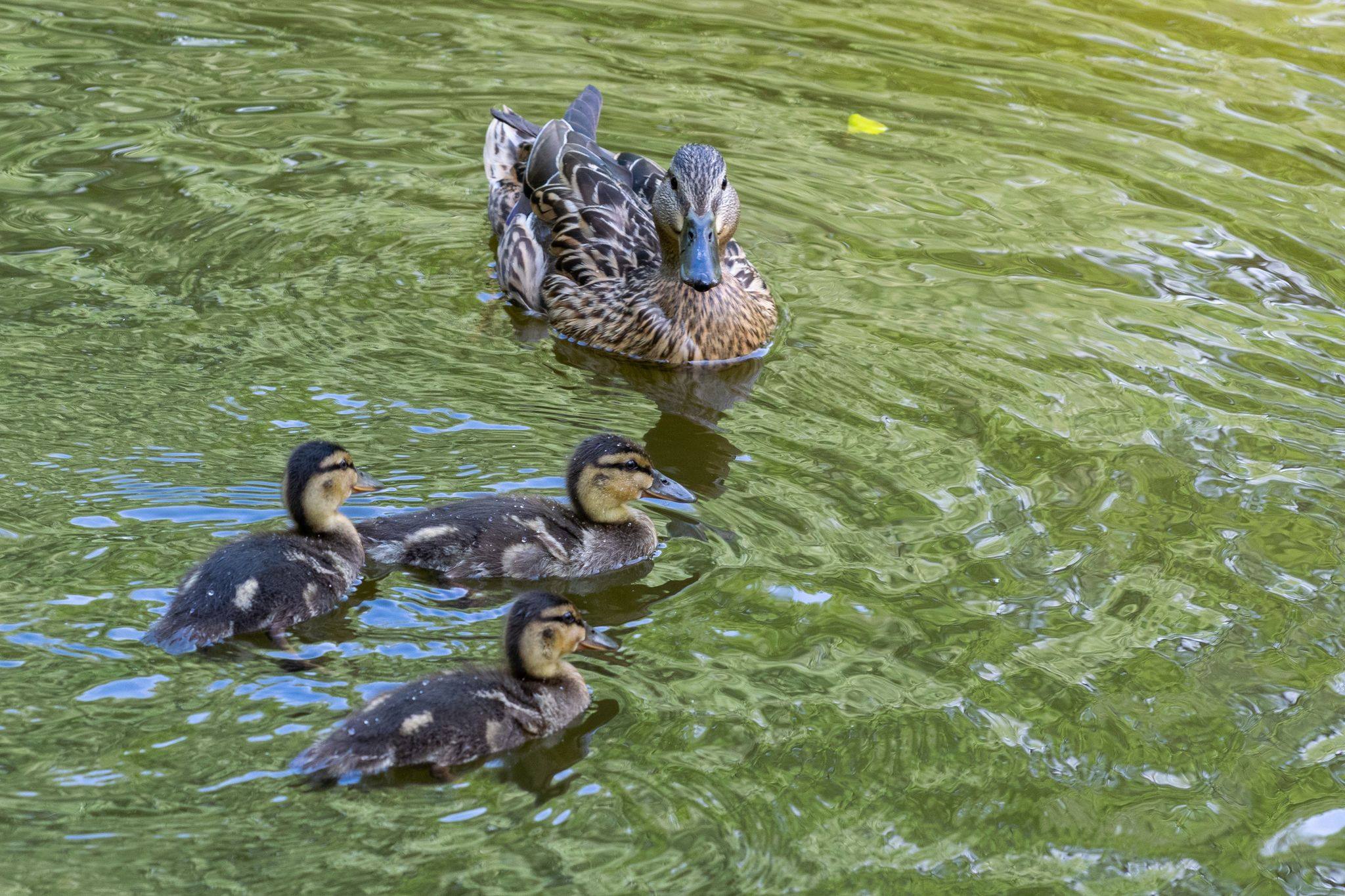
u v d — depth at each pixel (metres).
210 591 5.36
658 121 10.71
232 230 8.78
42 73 10.73
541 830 4.50
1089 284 8.78
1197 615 5.77
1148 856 4.56
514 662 5.16
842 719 5.06
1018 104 11.26
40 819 4.36
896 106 11.16
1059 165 10.31
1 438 6.45
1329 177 10.25
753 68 11.73
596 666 5.33
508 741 4.92
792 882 4.35
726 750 4.89
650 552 6.15
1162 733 5.11
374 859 4.32
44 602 5.38
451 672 5.15
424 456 6.74
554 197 8.96
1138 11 13.27
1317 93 11.53
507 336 8.23
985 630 5.59
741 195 9.75
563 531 6.11
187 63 11.14
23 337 7.36
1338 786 4.92
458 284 8.64
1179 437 7.14
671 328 8.08
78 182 9.20
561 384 7.73
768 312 8.24
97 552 5.71
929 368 7.79
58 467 6.28
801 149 10.42
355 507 6.34
